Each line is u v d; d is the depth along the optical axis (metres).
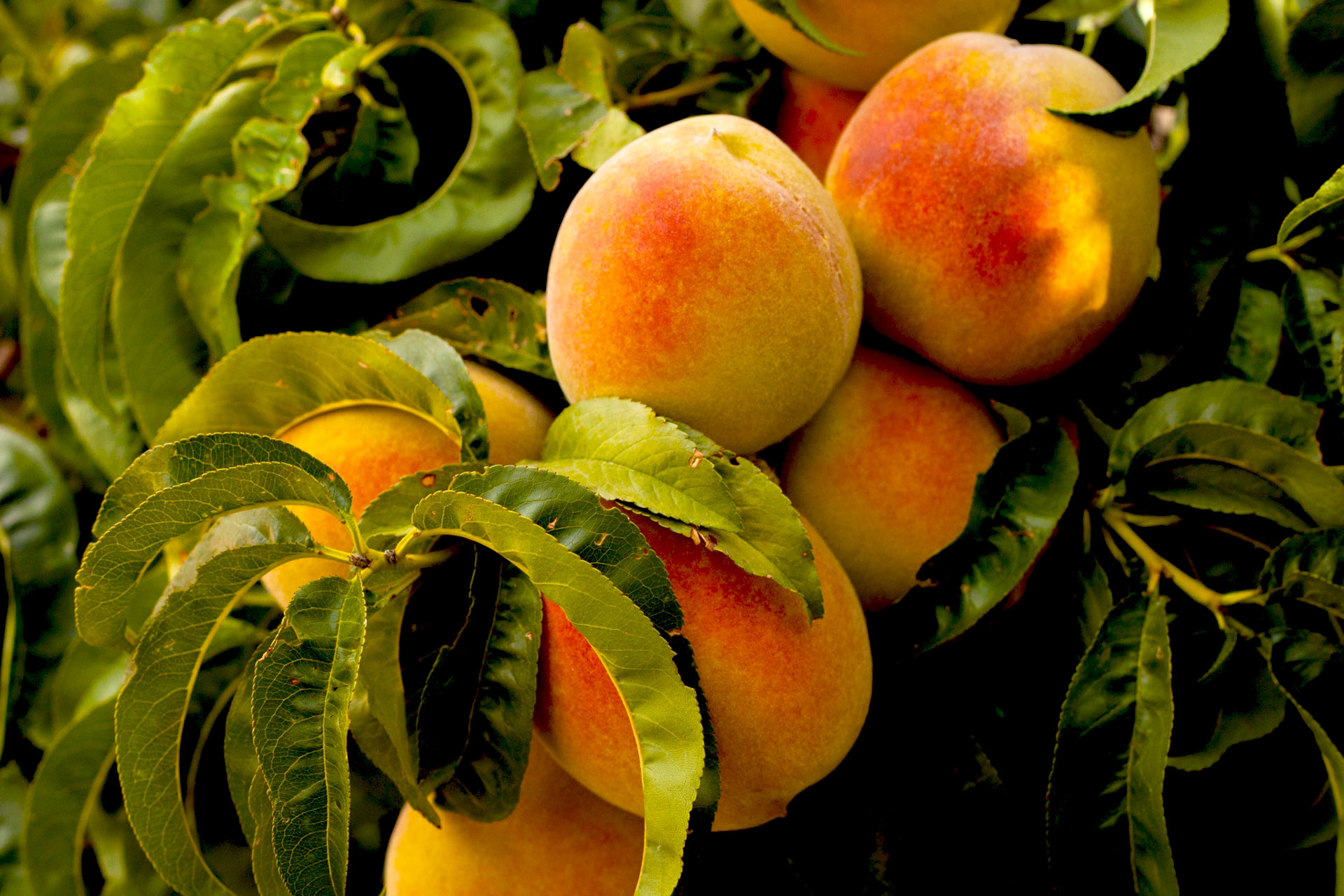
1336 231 0.62
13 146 0.80
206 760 0.68
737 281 0.58
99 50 0.80
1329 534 0.60
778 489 0.58
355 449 0.61
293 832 0.54
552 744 0.60
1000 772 0.63
